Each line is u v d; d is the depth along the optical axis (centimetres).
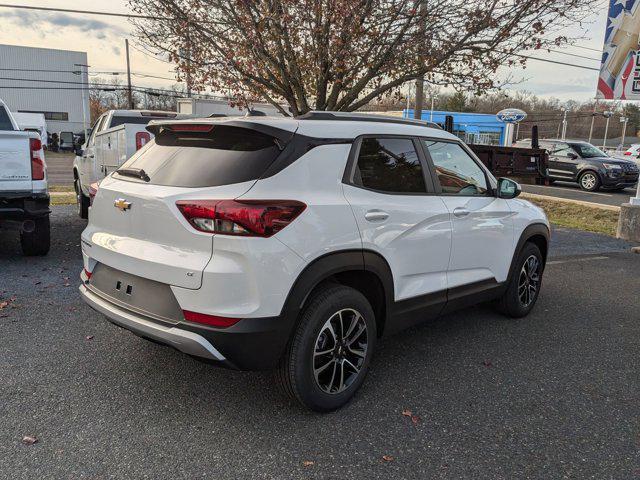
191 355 296
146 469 267
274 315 291
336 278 346
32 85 5734
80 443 287
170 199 296
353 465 279
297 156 313
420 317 402
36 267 639
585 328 514
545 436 315
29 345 411
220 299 282
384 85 822
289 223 295
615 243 1027
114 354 401
